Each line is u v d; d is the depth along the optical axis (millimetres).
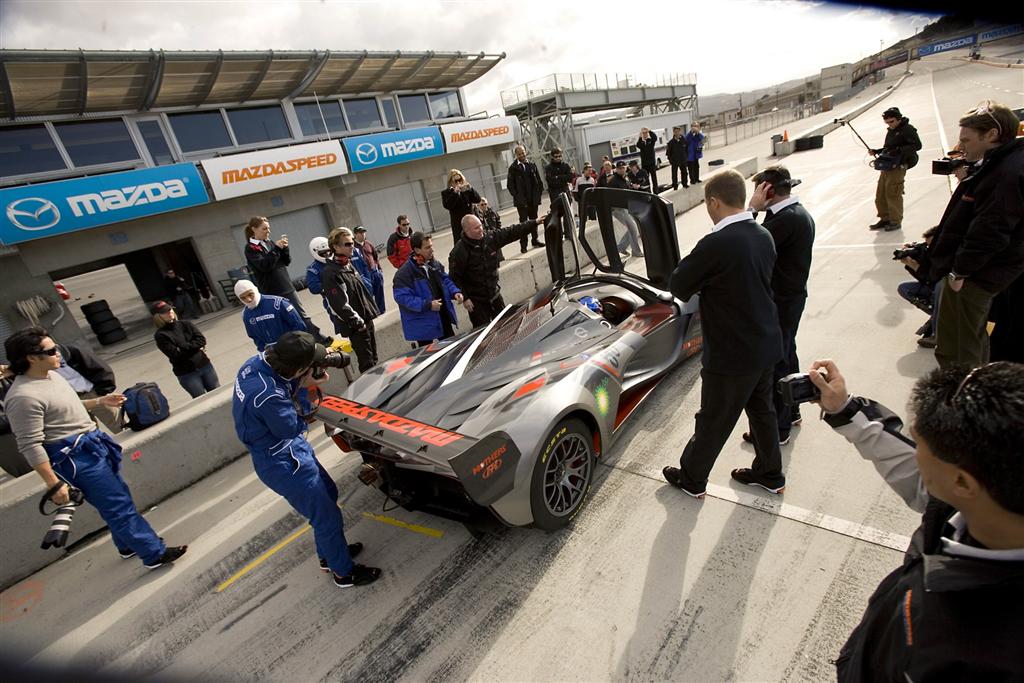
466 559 2465
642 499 2627
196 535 3111
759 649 1751
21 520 2988
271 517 3150
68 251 9430
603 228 3631
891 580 847
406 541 2678
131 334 10805
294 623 2301
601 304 3691
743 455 2824
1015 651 551
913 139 5641
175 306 10758
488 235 4633
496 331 3141
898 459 1061
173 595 2639
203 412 3734
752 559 2125
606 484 2807
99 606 2664
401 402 2709
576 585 2174
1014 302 2447
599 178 10523
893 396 2998
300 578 2584
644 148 11516
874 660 779
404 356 3248
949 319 2541
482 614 2133
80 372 3709
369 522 2891
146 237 10344
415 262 4309
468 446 1977
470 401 2600
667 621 1925
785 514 2334
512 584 2254
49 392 2490
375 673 1968
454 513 2400
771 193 2457
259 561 2771
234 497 3445
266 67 11602
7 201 8344
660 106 33125
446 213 16672
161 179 9992
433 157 16094
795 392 1149
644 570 2180
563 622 2012
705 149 31203
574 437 2486
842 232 6387
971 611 609
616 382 2811
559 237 3928
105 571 2945
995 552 630
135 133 11094
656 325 3344
